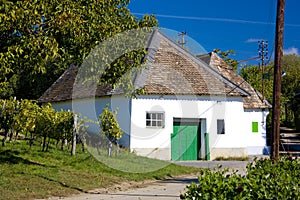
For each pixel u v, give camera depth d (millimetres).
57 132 18281
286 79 55594
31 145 18859
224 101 25422
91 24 12578
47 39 10898
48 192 11977
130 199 11664
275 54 12234
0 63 10523
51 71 36719
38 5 10664
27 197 11242
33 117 18172
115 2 13703
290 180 7289
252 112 31188
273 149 11914
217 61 32438
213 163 22859
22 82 35906
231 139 25531
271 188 6660
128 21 13641
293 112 46375
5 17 10109
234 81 31719
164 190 13422
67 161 16781
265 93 41656
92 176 14828
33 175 13570
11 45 11102
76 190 12648
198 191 6188
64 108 28078
